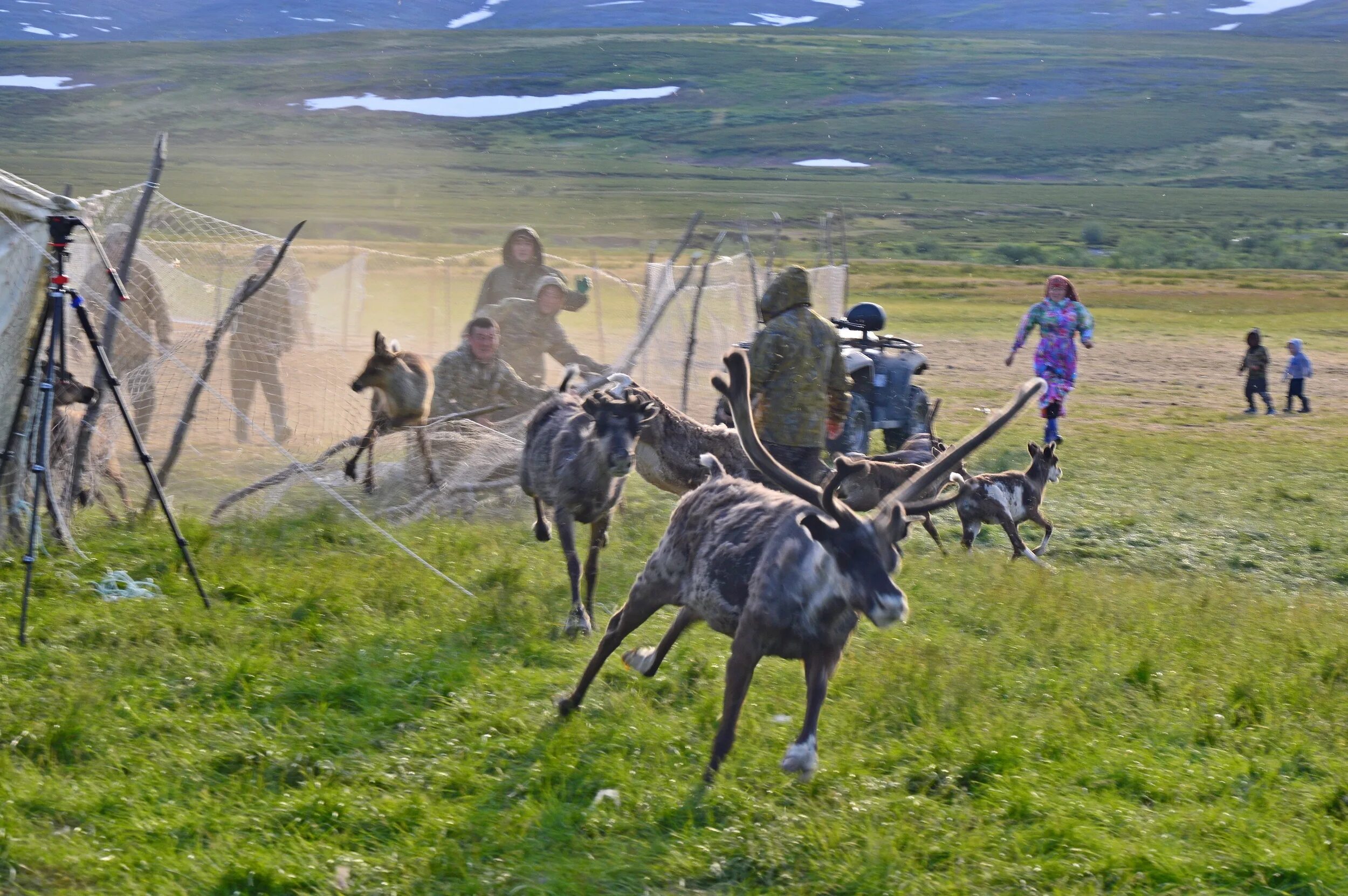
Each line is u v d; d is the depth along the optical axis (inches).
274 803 206.2
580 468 312.8
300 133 6638.8
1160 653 306.3
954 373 1010.7
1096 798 222.5
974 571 397.1
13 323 335.6
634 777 221.8
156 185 392.5
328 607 304.7
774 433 386.0
